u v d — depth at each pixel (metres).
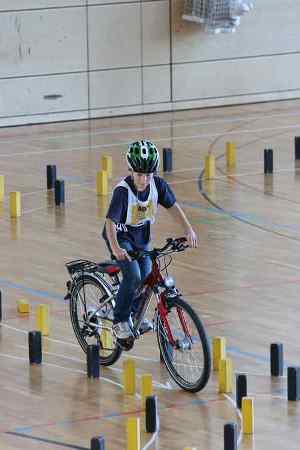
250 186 22.97
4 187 23.31
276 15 34.34
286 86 34.94
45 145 28.09
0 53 30.78
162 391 12.20
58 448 10.66
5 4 30.62
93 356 12.64
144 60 32.72
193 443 10.76
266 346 13.60
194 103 33.62
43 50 31.33
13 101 31.20
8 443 10.82
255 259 17.55
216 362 12.82
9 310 15.17
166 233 19.12
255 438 10.89
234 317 14.71
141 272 12.23
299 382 11.88
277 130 29.66
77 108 32.06
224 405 11.78
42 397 12.12
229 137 28.70
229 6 32.75
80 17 31.66
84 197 22.20
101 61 32.16
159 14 32.69
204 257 17.66
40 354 13.18
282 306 15.17
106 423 11.34
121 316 12.33
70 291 13.34
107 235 11.85
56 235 19.22
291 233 19.19
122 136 29.19
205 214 20.59
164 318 12.08
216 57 33.66
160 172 24.41
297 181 23.39
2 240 18.94
